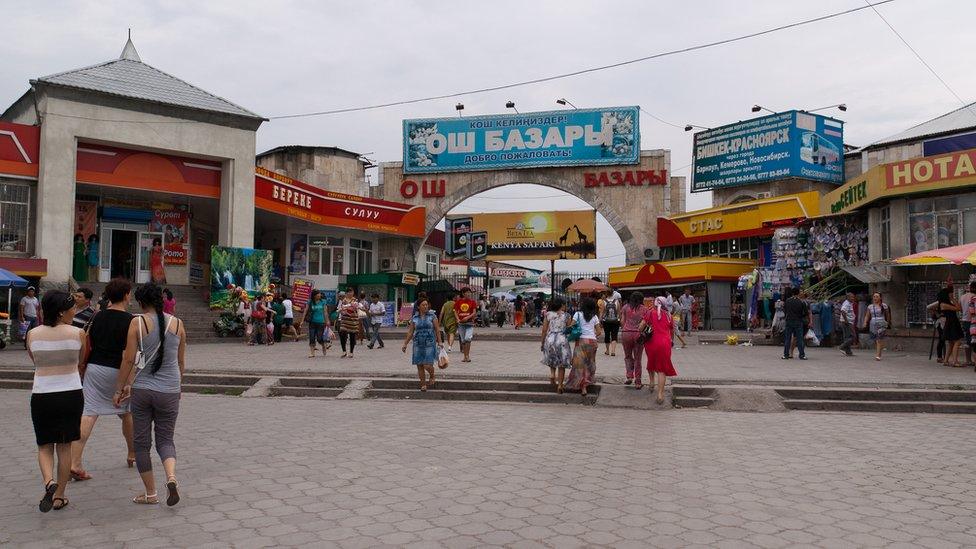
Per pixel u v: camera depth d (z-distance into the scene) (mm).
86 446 7977
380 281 32375
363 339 22656
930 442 8352
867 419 10039
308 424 9492
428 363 12195
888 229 19547
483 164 35656
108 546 4715
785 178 31203
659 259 34156
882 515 5414
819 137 31875
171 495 5535
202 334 22359
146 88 23625
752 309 26078
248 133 25188
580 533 4969
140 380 5668
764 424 9617
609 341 18344
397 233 34219
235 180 24797
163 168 23953
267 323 21500
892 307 19078
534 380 12586
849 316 17391
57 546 4719
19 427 9188
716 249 32781
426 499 5836
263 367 14344
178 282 26109
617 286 34875
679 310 20812
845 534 4957
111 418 9727
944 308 14562
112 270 24875
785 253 24391
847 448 7984
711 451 7797
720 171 33906
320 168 35688
